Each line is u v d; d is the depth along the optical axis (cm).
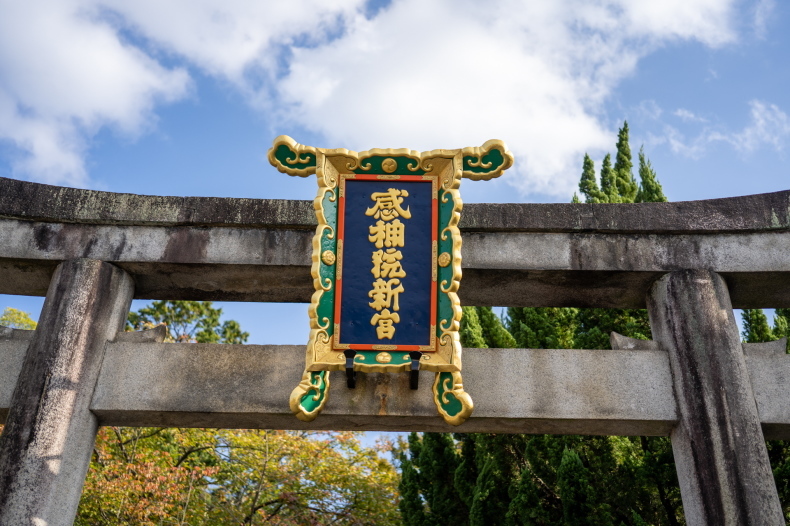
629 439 970
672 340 589
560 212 634
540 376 575
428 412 559
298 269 622
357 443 1498
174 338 1927
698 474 534
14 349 583
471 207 635
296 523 1322
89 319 587
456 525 1005
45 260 616
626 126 1516
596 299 658
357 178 596
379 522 1400
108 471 1253
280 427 587
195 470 1285
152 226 633
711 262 613
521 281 633
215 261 617
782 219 617
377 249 574
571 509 865
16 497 513
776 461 896
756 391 564
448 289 558
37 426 536
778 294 638
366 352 546
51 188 638
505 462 996
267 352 586
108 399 566
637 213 632
